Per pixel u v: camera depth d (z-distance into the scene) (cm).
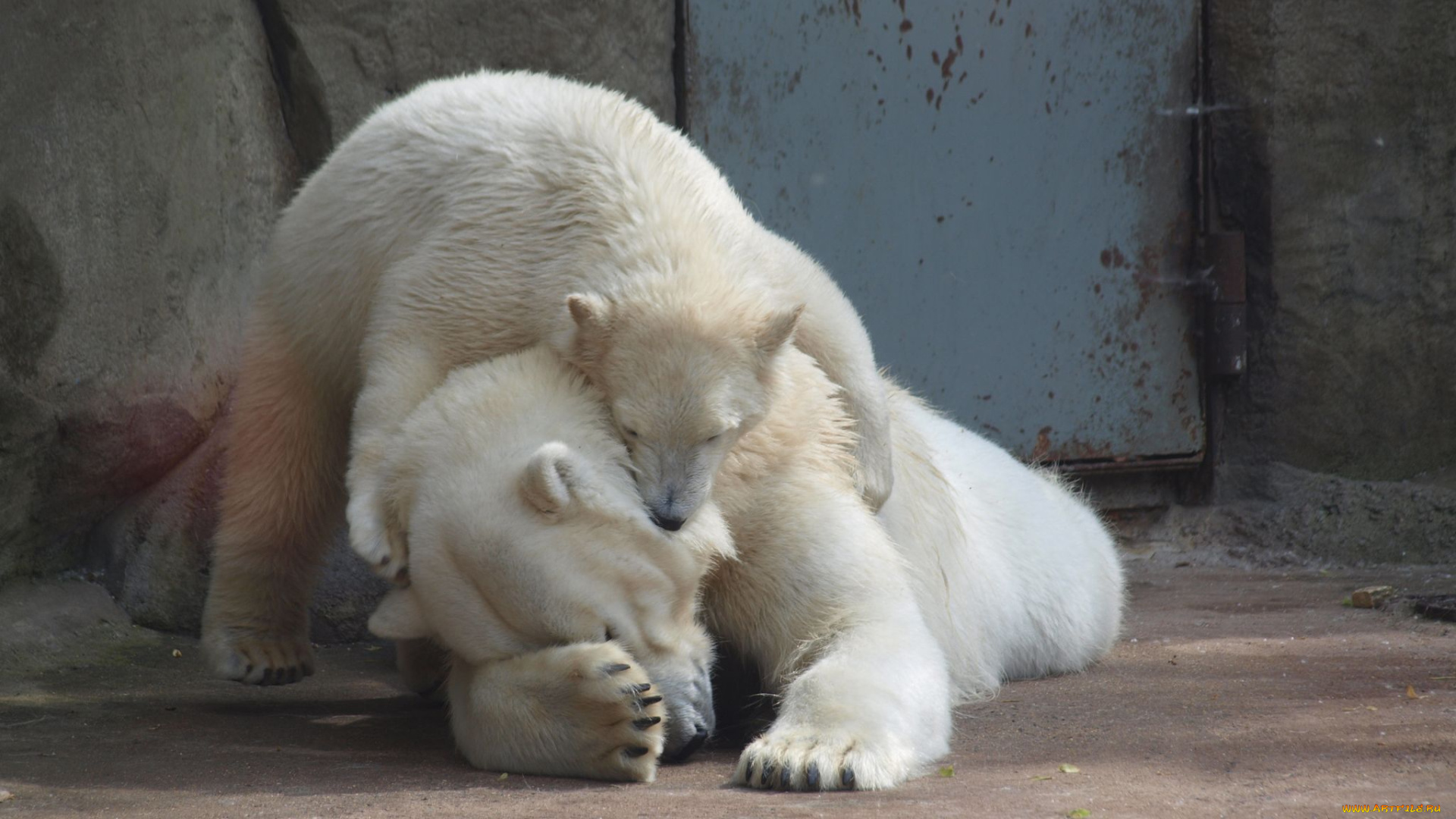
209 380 1158
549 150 815
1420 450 1584
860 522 805
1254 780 643
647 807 608
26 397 1003
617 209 798
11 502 1027
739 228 848
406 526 699
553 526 665
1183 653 1038
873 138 1420
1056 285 1498
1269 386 1564
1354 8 1543
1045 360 1500
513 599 661
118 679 967
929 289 1453
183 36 1128
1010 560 998
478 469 678
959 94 1446
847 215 1417
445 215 806
